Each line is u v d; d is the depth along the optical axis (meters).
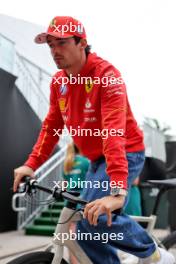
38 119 11.03
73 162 4.16
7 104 9.34
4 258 5.52
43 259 1.98
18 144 9.74
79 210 1.94
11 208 9.07
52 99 2.41
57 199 1.99
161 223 9.31
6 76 9.23
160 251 2.32
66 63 2.09
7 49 10.03
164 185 2.60
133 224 2.17
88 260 2.11
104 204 1.74
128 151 2.20
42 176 8.76
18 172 2.21
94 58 2.17
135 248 2.18
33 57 13.52
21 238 7.68
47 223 8.72
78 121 2.23
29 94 10.98
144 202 8.18
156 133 11.80
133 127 2.25
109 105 2.03
